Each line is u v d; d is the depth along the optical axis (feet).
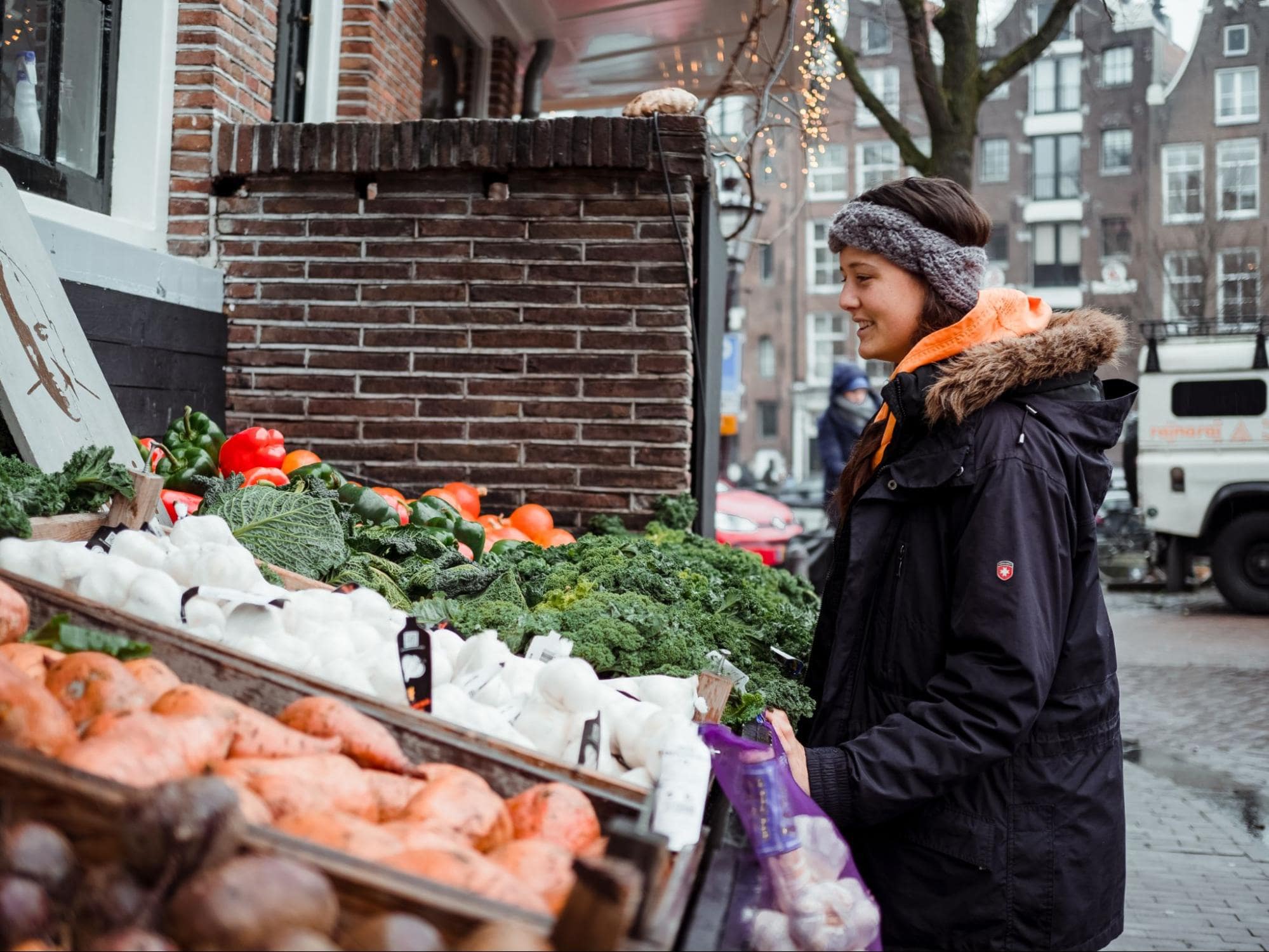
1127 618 41.29
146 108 17.03
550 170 17.10
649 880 3.83
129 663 5.24
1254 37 116.26
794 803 6.05
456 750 5.34
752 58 24.94
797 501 63.57
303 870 3.62
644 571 11.46
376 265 17.33
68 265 13.57
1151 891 15.16
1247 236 113.09
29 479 8.20
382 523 13.30
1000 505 6.97
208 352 16.84
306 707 5.15
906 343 8.01
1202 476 42.11
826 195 132.57
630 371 17.10
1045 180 126.41
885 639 7.57
